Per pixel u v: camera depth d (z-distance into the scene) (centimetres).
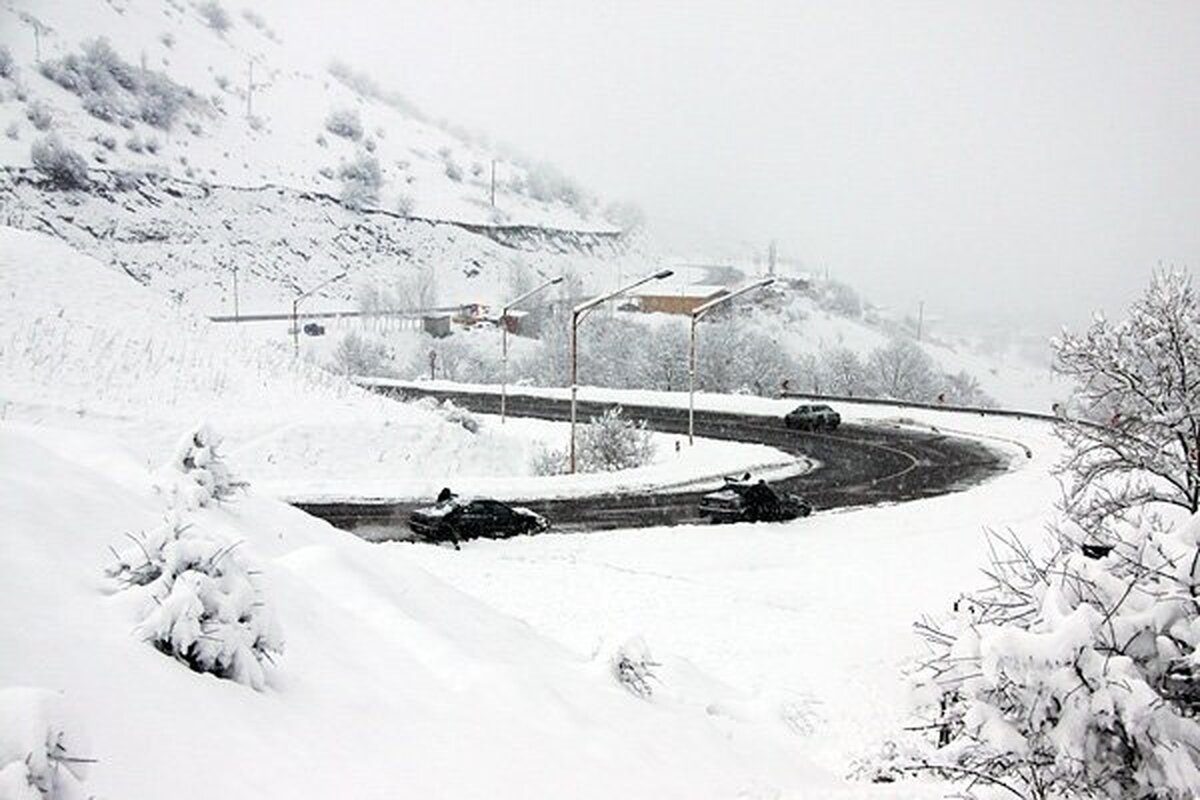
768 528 3188
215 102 15588
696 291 11944
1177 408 2022
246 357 4434
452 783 762
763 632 1888
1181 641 852
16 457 1098
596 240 17088
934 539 3062
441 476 3997
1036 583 1001
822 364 10481
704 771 973
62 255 4650
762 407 6450
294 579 1129
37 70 13075
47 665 678
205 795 623
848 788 1010
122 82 13875
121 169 11956
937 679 984
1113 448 2048
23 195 10769
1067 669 795
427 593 1295
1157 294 2088
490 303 12612
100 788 582
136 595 821
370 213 13825
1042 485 4066
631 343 8875
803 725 1388
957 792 939
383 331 10050
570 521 3238
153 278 10844
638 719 1050
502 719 914
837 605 2272
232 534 1228
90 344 3950
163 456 3369
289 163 14612
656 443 4934
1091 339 2128
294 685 845
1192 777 766
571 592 2122
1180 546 892
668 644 1788
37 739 528
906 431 5712
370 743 786
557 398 6725
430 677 976
